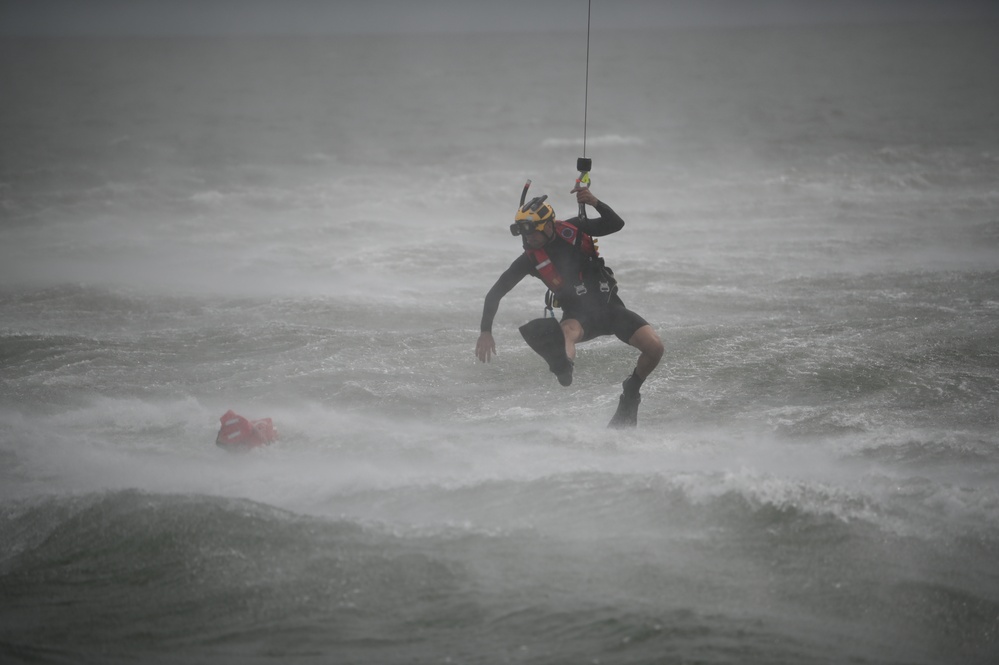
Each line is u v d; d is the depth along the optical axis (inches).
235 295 1734.7
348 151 5295.3
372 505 757.3
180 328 1478.8
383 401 1104.8
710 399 1087.0
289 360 1273.4
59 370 1235.9
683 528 681.6
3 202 3206.2
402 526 697.6
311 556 652.1
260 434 928.3
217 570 641.0
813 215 2829.7
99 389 1151.0
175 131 6343.5
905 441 895.7
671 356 1250.0
